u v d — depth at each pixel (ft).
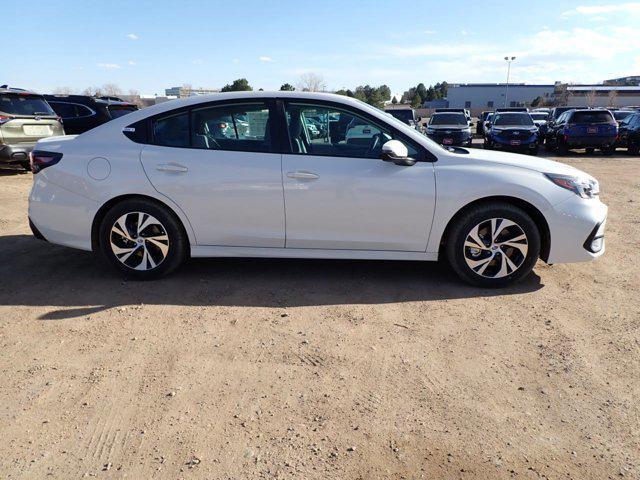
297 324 12.19
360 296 13.91
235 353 10.81
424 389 9.55
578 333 11.83
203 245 14.51
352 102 14.20
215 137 14.23
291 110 14.17
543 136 76.33
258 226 14.19
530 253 14.06
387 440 8.13
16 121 32.99
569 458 7.77
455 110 68.54
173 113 14.37
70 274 15.51
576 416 8.79
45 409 8.86
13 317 12.50
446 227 14.33
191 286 14.56
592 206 14.16
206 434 8.24
